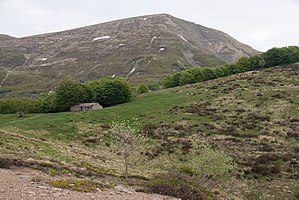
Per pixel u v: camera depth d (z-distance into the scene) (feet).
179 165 151.12
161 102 294.05
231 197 108.37
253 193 123.85
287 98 258.78
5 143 135.74
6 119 282.97
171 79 427.33
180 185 88.63
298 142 178.70
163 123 233.55
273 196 122.72
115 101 324.60
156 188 85.30
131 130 128.77
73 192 62.95
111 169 131.44
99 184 78.02
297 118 217.36
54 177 81.35
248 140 187.32
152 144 193.47
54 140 200.03
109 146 199.72
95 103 316.81
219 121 227.81
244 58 437.17
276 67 378.53
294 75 325.01
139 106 289.33
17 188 57.26
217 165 108.58
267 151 168.86
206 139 194.08
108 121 249.75
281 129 200.54
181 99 296.92
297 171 141.79
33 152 129.90
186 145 186.09
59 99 320.91
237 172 142.82
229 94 291.99
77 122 246.47
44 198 53.01
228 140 189.16
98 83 360.48
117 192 73.31
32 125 235.81
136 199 68.49
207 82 364.79
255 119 223.92
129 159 171.53
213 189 110.01
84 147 192.75
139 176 119.75
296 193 123.95
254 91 289.33
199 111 254.47
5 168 84.69
